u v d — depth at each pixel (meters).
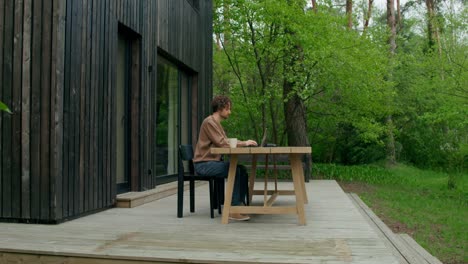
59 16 3.72
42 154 3.74
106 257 2.62
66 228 3.52
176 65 7.63
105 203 4.62
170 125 7.27
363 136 12.66
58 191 3.73
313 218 4.04
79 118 4.09
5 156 3.83
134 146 5.61
